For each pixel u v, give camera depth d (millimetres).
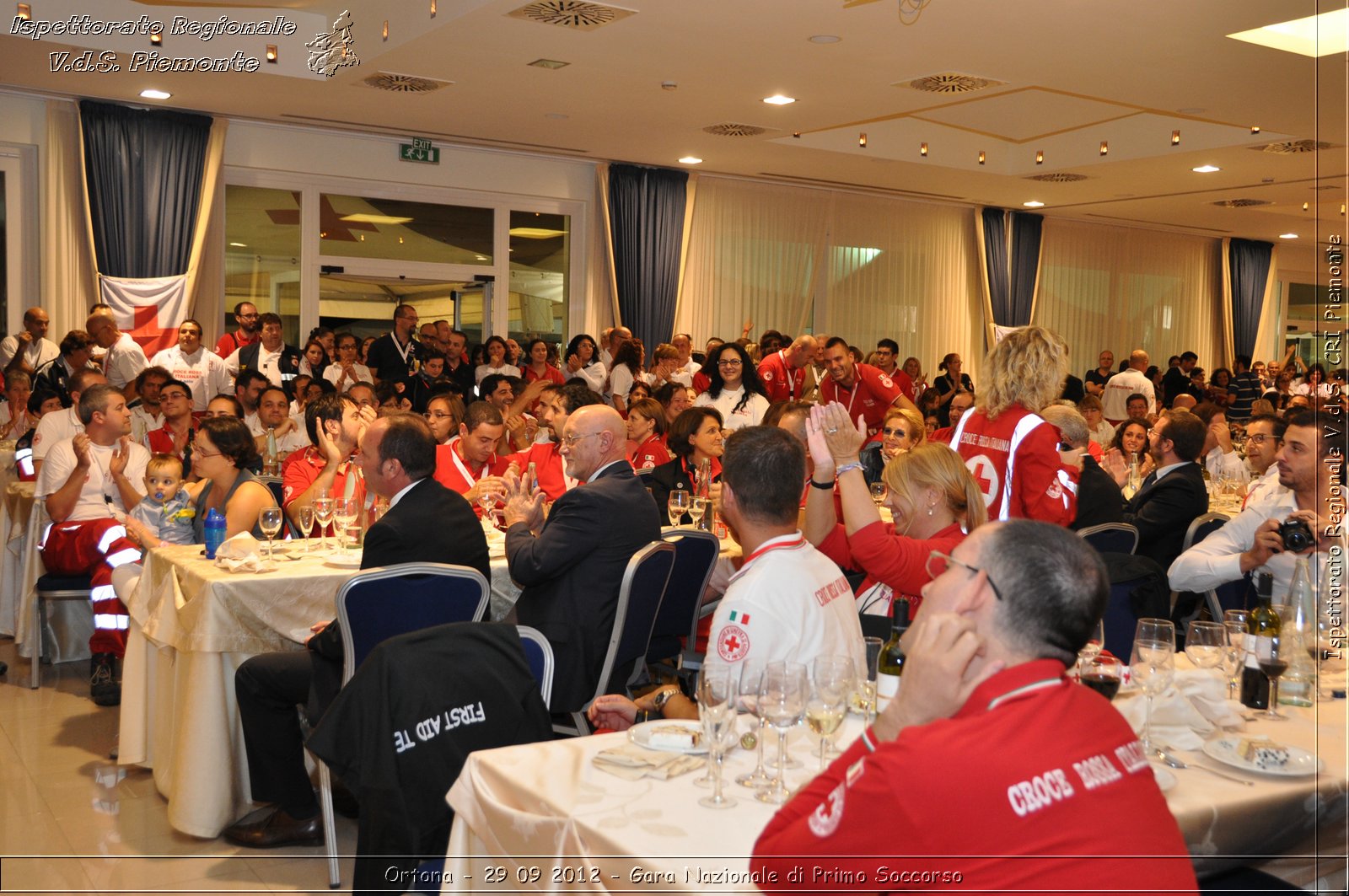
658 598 3244
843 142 9875
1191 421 4625
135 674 3594
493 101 8141
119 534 4477
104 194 8375
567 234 10812
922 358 13094
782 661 1947
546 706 2242
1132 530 4238
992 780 1200
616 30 6234
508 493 3537
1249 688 2164
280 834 3125
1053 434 3248
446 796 1912
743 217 11625
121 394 4746
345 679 2789
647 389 8273
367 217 9773
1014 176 10984
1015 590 1317
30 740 3969
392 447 3084
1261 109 7871
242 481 3902
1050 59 6668
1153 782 1278
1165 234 15086
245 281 9312
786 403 4172
